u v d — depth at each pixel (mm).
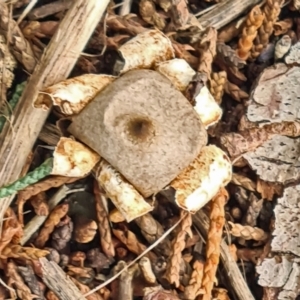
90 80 91
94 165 91
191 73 94
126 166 90
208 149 94
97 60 98
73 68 96
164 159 90
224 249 102
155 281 99
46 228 96
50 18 99
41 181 95
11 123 93
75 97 89
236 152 100
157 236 99
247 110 102
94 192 98
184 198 92
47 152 97
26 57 95
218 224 98
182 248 97
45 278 95
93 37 98
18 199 94
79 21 93
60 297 95
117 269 98
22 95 94
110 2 100
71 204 98
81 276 97
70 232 97
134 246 98
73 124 90
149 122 90
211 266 98
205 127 95
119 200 91
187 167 93
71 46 94
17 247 94
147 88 91
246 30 102
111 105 89
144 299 96
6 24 95
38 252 93
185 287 99
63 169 89
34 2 96
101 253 98
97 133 89
